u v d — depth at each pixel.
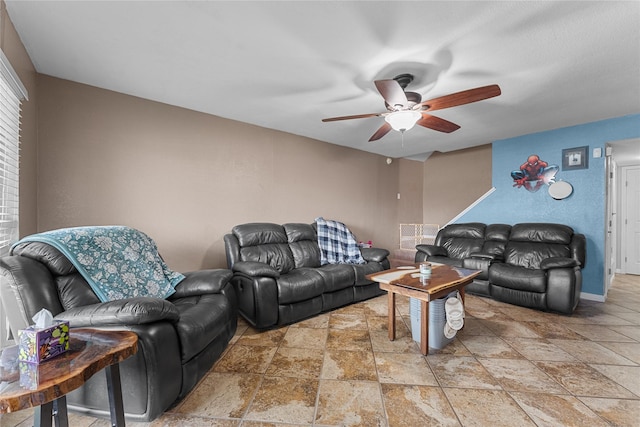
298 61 2.15
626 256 5.02
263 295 2.53
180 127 3.07
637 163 4.83
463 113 3.22
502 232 3.93
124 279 1.88
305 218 4.20
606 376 1.84
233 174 3.46
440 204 6.18
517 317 2.89
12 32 1.76
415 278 2.43
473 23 1.71
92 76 2.41
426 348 2.12
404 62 2.15
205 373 1.85
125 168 2.75
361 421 1.45
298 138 4.11
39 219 2.35
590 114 3.26
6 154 1.77
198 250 3.20
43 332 1.02
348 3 1.56
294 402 1.60
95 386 1.44
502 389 1.71
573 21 1.68
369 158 5.16
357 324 2.75
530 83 2.48
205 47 1.99
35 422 0.96
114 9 1.62
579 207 3.65
